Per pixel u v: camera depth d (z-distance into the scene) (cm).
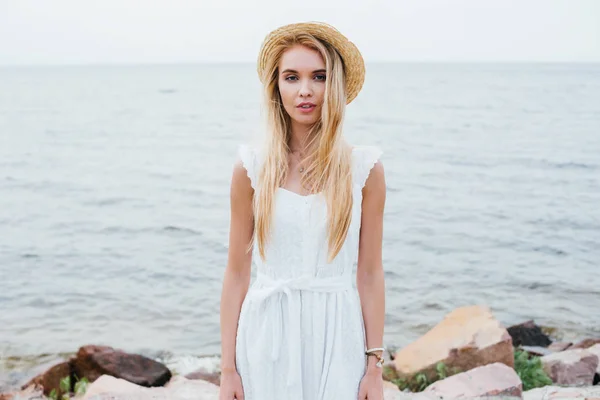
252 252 221
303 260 204
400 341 610
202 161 1480
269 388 202
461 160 1351
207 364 551
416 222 983
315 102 204
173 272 816
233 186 212
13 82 3164
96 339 614
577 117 1606
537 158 1294
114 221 1030
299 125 213
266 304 205
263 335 203
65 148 1600
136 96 2808
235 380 211
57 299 727
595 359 493
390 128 1873
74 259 859
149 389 426
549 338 631
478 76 3644
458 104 2266
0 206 1102
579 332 642
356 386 204
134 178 1307
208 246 916
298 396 199
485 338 465
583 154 1295
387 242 905
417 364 461
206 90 3173
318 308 203
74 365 485
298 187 208
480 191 1126
